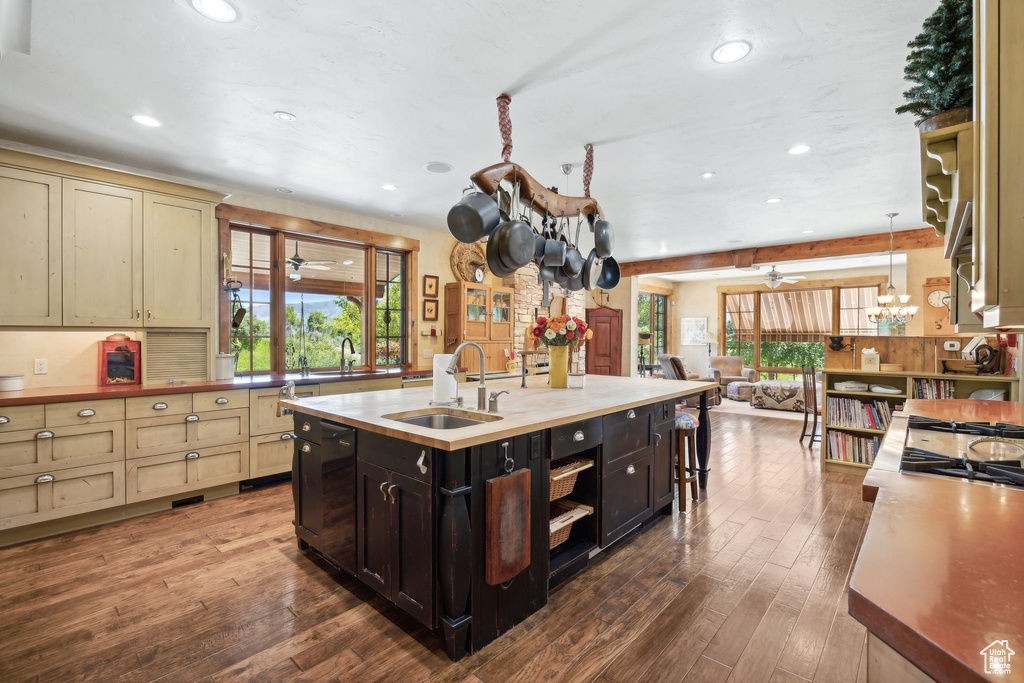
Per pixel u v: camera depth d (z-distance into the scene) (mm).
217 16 1864
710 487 3854
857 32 1962
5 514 2705
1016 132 777
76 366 3461
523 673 1730
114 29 1943
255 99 2549
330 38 2014
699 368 11031
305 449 2607
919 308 7203
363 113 2707
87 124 2854
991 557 776
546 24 1924
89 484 2977
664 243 6453
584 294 7703
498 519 1877
